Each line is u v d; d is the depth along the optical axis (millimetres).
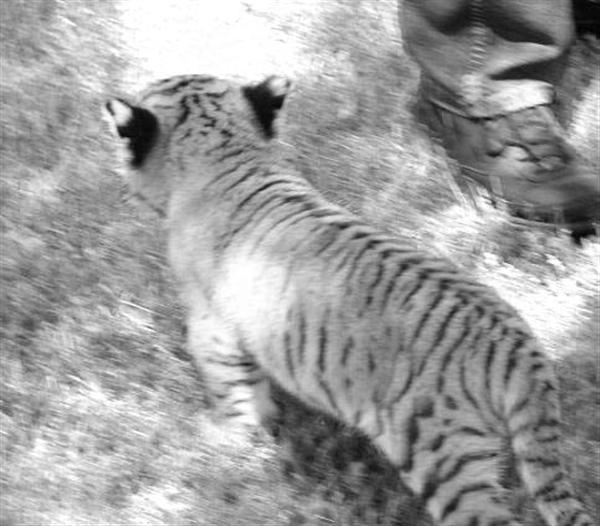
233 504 7262
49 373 7770
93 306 8117
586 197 8742
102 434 7504
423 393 6605
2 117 9258
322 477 7391
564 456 7500
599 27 10211
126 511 7219
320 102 9547
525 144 8852
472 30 8961
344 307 6820
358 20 10203
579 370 7965
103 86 9625
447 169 9180
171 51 9984
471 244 8656
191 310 7594
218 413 7641
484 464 6551
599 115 9711
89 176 8898
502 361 6590
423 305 6727
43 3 10109
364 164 9125
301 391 7137
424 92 9359
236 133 7777
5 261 8281
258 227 7262
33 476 7301
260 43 10070
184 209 7590
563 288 8484
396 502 7227
